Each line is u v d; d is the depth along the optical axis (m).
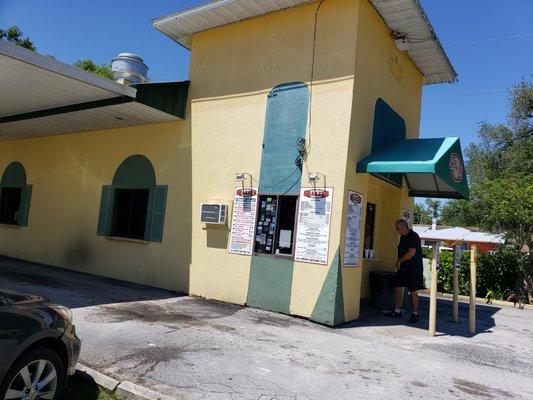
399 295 9.55
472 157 25.72
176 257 10.23
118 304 8.32
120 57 11.23
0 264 12.34
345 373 5.52
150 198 10.90
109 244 11.54
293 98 9.02
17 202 14.70
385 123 9.76
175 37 11.07
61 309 4.14
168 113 10.28
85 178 12.45
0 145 15.61
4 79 8.93
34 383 3.63
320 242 8.24
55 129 12.78
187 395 4.48
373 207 11.12
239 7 9.45
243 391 4.68
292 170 8.79
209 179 9.98
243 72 9.84
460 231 22.92
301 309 8.31
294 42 9.18
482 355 6.97
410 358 6.44
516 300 14.60
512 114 24.97
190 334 6.61
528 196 14.33
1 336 3.33
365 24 8.74
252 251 9.09
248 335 6.85
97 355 5.39
